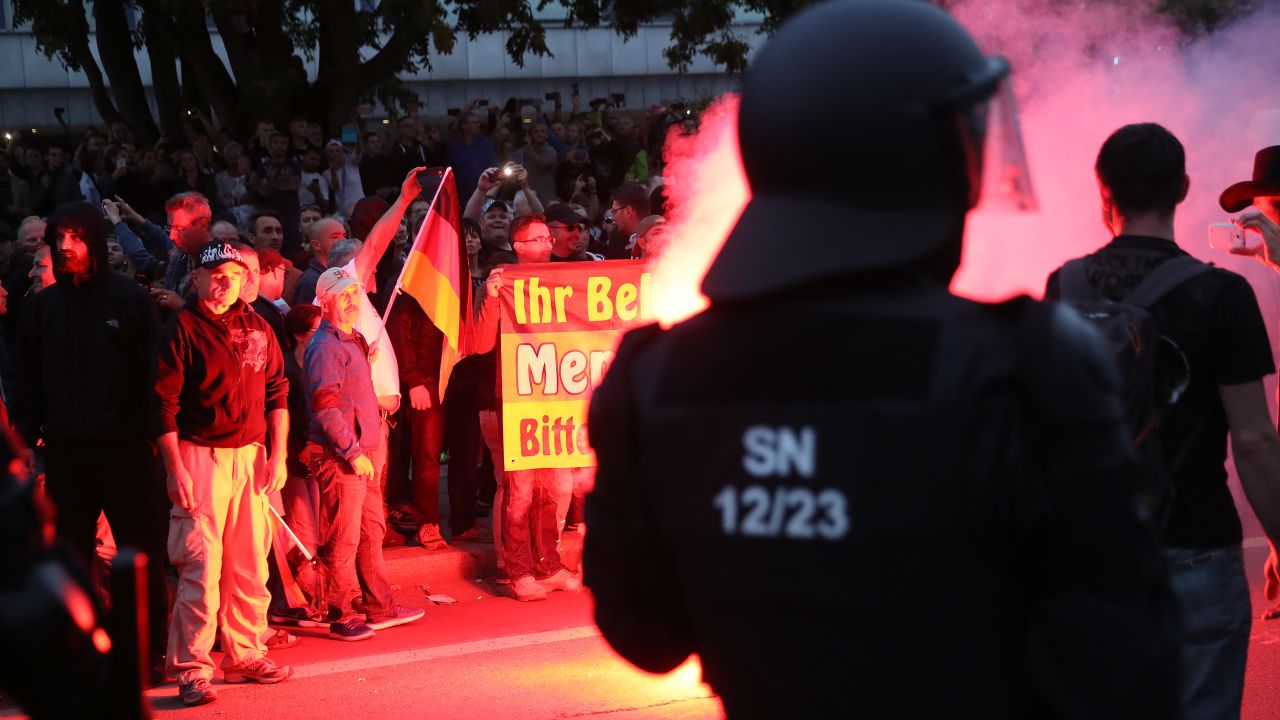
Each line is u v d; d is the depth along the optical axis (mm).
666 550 1499
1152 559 1264
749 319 1373
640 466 1471
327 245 6793
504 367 6445
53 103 22766
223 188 11633
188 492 4863
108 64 16109
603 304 6613
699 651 1458
